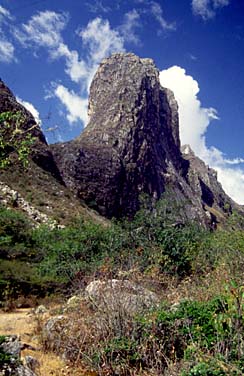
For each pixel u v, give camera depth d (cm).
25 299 2122
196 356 592
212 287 930
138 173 8962
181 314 755
